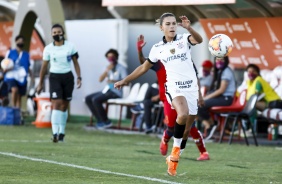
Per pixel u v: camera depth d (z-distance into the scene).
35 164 23.34
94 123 47.16
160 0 37.31
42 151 27.61
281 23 39.09
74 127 43.12
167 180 20.38
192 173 22.36
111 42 51.69
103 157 26.20
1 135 34.88
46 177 20.36
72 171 21.88
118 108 53.59
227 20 41.75
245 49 41.38
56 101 32.12
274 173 22.98
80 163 23.98
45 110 42.03
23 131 38.09
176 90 21.59
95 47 53.19
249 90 37.50
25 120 47.47
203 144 26.41
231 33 41.78
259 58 40.81
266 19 39.81
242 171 23.33
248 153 29.84
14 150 27.58
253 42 40.91
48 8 45.19
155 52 21.81
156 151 29.19
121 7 50.94
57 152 27.44
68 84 32.09
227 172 22.94
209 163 25.48
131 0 38.81
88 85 54.03
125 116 53.59
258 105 37.31
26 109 50.56
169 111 24.19
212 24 42.69
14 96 43.69
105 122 41.94
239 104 34.66
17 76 43.72
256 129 39.34
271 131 37.31
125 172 21.95
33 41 56.78
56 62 31.92
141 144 32.62
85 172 21.72
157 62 24.03
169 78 21.72
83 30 54.06
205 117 35.88
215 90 36.62
